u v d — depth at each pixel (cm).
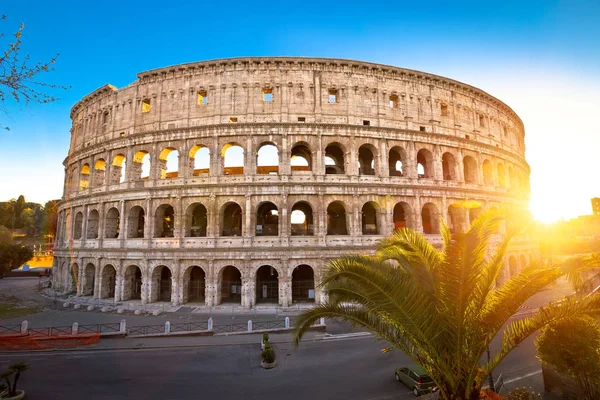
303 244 5728
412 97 6738
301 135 6050
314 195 5894
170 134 6259
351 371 3152
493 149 7469
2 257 10494
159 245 5956
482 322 1756
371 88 6494
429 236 6216
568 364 2255
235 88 6250
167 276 6700
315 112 6188
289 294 5588
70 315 5341
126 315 5303
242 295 5594
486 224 1808
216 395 2705
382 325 1908
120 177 6838
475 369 1691
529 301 6097
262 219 7131
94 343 3997
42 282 9344
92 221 6938
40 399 2634
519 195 7994
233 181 5894
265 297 6319
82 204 6994
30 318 5172
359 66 6444
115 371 3198
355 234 5850
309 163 7012
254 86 6234
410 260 2056
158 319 5012
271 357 3303
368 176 6109
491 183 7419
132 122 6575
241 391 2772
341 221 7075
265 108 6166
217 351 3734
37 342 3941
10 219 18225
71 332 4297
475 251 1702
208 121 6191
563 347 2264
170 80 6500
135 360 3484
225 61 6256
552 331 2352
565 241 8600
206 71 6366
